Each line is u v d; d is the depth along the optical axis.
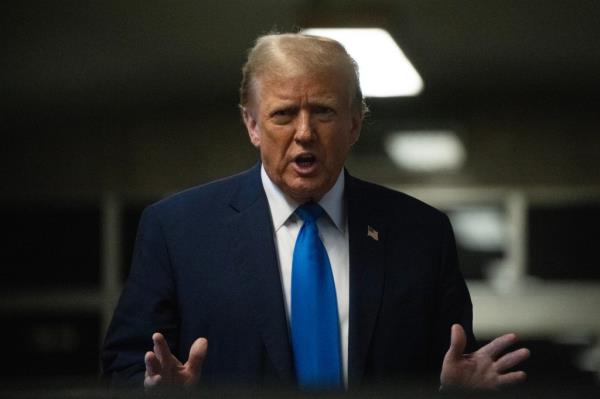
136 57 12.19
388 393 1.61
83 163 15.66
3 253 15.86
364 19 7.00
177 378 3.35
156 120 15.59
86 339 15.87
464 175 15.36
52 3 9.88
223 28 11.07
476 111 15.31
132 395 1.66
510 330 15.40
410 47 7.58
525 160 15.30
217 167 15.55
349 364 3.75
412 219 4.07
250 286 3.83
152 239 4.02
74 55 11.85
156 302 3.91
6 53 11.62
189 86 14.12
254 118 3.88
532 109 15.29
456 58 12.87
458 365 3.54
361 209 4.02
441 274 4.03
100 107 14.87
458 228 15.44
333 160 3.77
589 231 15.28
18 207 15.81
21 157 15.69
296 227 3.97
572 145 15.25
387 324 3.84
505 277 15.41
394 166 15.39
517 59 12.89
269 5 10.20
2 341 15.90
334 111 3.73
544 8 10.38
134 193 15.65
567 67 13.34
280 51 3.73
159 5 10.12
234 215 3.98
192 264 3.90
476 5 10.24
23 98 13.79
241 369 3.75
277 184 3.87
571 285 15.33
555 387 1.61
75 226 15.80
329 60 3.72
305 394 1.60
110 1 9.91
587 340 15.33
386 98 15.16
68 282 15.84
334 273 3.92
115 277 15.77
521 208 15.32
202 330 3.84
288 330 3.80
